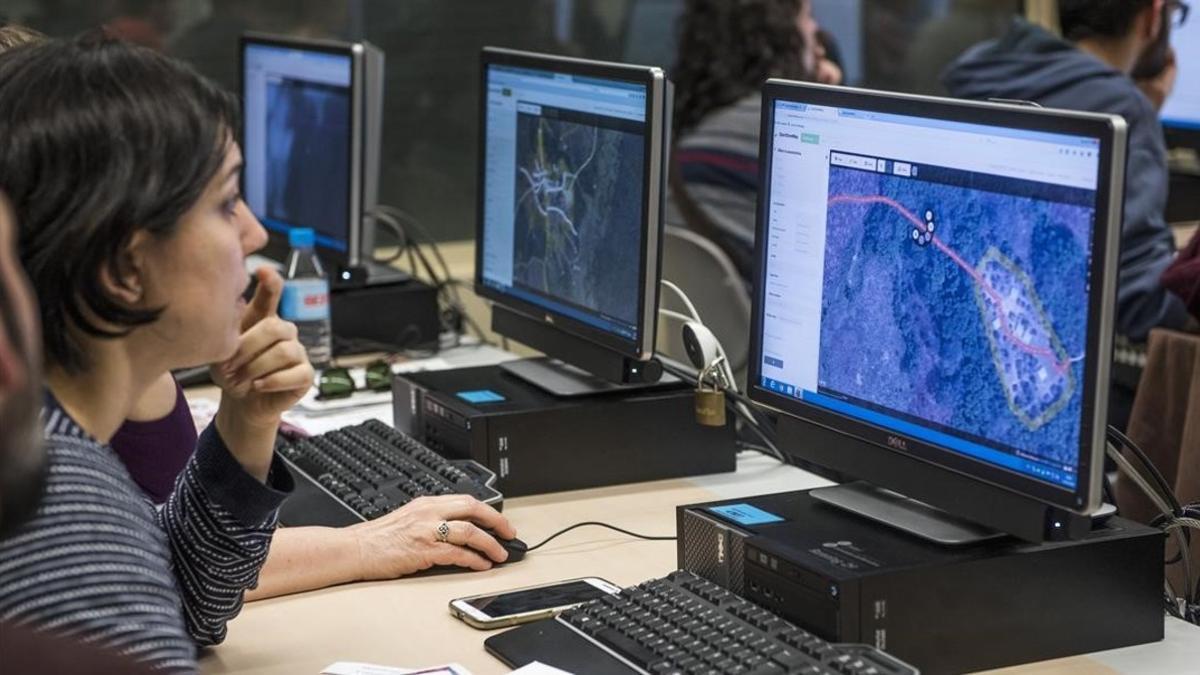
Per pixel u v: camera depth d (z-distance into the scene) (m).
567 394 2.30
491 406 2.27
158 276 1.29
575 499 2.23
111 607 1.16
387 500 2.10
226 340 1.36
